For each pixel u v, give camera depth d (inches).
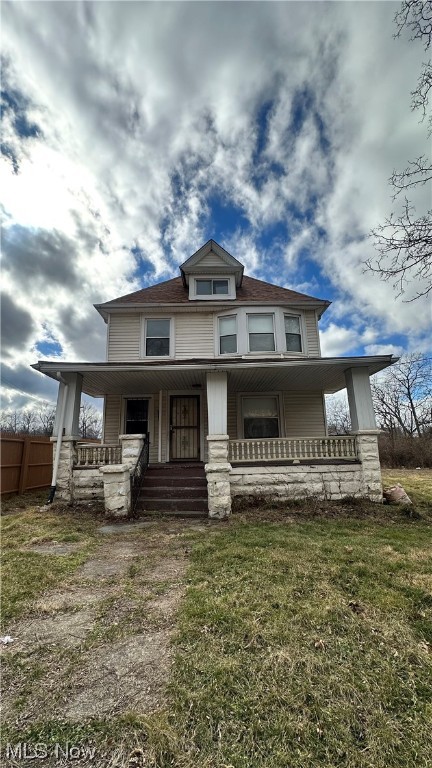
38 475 436.8
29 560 177.5
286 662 92.4
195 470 343.3
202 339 454.6
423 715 76.3
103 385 398.9
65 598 133.7
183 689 83.1
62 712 76.7
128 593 136.6
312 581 141.8
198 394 432.5
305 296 479.8
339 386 432.8
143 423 434.0
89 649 100.4
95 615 120.5
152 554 184.2
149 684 85.3
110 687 84.4
